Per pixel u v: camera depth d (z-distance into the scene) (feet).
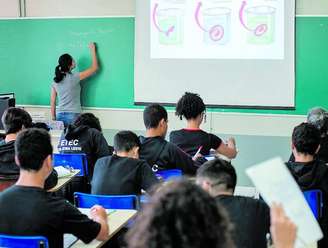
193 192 3.24
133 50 19.89
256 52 18.74
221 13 18.93
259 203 7.05
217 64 19.15
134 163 10.44
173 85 19.62
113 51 20.07
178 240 3.02
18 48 20.98
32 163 7.23
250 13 18.65
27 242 7.07
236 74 18.99
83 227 7.42
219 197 7.09
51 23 20.51
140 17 19.66
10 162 10.65
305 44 18.31
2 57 21.18
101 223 7.79
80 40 20.33
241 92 19.02
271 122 18.89
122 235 9.11
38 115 21.06
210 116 19.35
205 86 19.33
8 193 7.29
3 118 11.43
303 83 18.48
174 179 3.45
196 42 19.26
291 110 18.66
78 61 20.45
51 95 20.45
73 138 13.99
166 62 19.58
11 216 7.18
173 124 19.76
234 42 18.92
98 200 9.63
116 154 10.93
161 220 3.08
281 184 4.40
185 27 19.30
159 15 19.45
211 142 12.95
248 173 4.45
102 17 19.99
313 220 4.40
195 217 3.09
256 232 6.89
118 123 20.39
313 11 18.13
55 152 15.19
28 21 20.72
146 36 19.66
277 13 18.42
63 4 20.31
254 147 19.10
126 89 20.15
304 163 9.75
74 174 12.15
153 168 11.46
